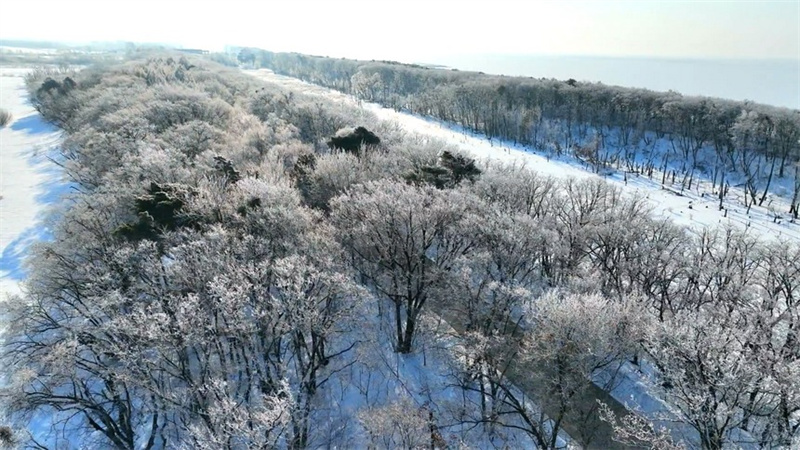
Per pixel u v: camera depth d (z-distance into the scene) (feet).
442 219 134.41
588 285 132.46
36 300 127.75
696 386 96.63
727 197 287.48
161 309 106.22
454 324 143.95
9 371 117.91
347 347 133.28
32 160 313.73
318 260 118.93
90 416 119.24
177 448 101.81
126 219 155.12
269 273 114.21
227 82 428.97
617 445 116.06
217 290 103.76
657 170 349.20
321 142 245.86
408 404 115.75
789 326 113.09
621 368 134.82
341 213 144.56
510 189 187.11
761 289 147.84
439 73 583.17
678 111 379.35
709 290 149.18
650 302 137.69
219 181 165.68
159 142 213.87
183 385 112.47
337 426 116.37
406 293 141.79
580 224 164.55
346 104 397.39
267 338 113.80
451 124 445.78
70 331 113.70
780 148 331.36
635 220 176.24
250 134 240.32
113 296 108.99
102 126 254.68
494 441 118.01
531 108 428.56
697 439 112.98
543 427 117.19
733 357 98.27
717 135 361.10
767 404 97.71
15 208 241.35
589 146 365.81
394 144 243.60
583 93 442.09
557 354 107.76
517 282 133.28
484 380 128.16
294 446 105.19
